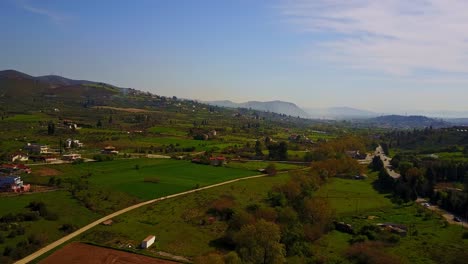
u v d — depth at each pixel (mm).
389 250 113875
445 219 148875
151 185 178125
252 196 168875
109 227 121312
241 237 103062
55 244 105875
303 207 137125
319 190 189250
